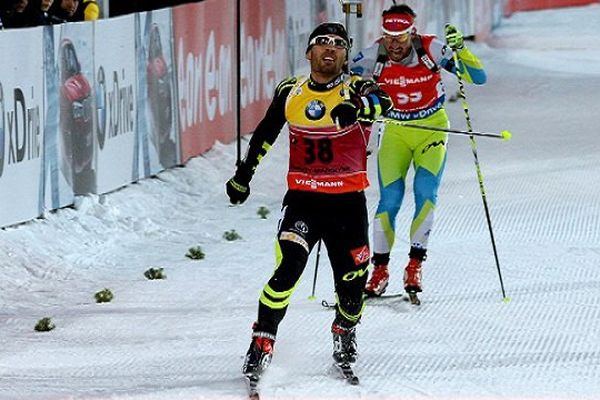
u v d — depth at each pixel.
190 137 32.59
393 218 19.69
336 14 45.94
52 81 25.48
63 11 29.30
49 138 25.39
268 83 38.75
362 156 15.16
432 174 19.48
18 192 24.17
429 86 19.36
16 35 24.02
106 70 27.88
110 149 28.12
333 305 19.34
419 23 53.97
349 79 15.04
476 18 63.00
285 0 40.31
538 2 77.69
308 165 14.99
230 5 35.38
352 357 15.20
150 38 30.11
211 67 34.09
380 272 19.69
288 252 14.73
